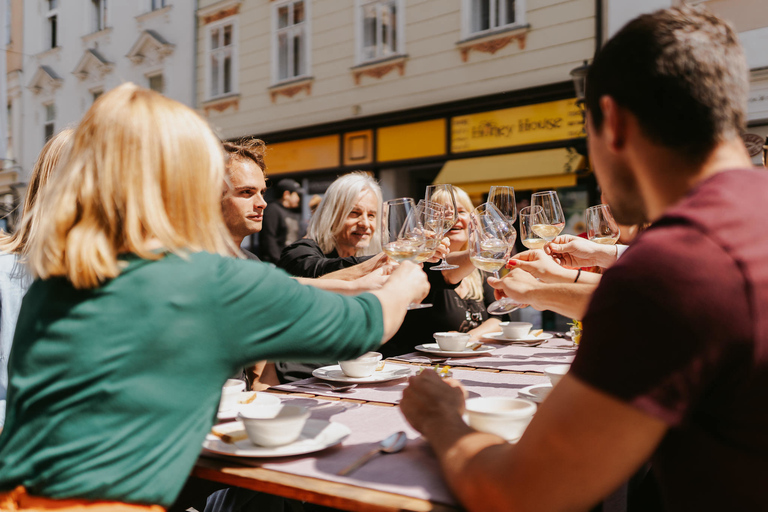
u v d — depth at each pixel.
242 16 8.98
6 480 0.81
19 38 12.95
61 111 12.23
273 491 0.84
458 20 6.98
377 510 0.75
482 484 0.71
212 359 0.84
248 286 0.86
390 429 1.10
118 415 0.80
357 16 7.77
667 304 0.59
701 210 0.63
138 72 10.61
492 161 6.86
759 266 0.59
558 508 0.65
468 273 2.16
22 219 1.64
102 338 0.81
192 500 1.34
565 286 1.30
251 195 2.38
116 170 0.85
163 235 0.86
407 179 7.67
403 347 2.56
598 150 0.78
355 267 1.86
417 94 7.39
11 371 0.88
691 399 0.60
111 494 0.78
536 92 6.38
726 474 0.62
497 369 1.72
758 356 0.58
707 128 0.68
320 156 8.40
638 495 1.22
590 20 6.07
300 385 1.54
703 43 0.67
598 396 0.62
